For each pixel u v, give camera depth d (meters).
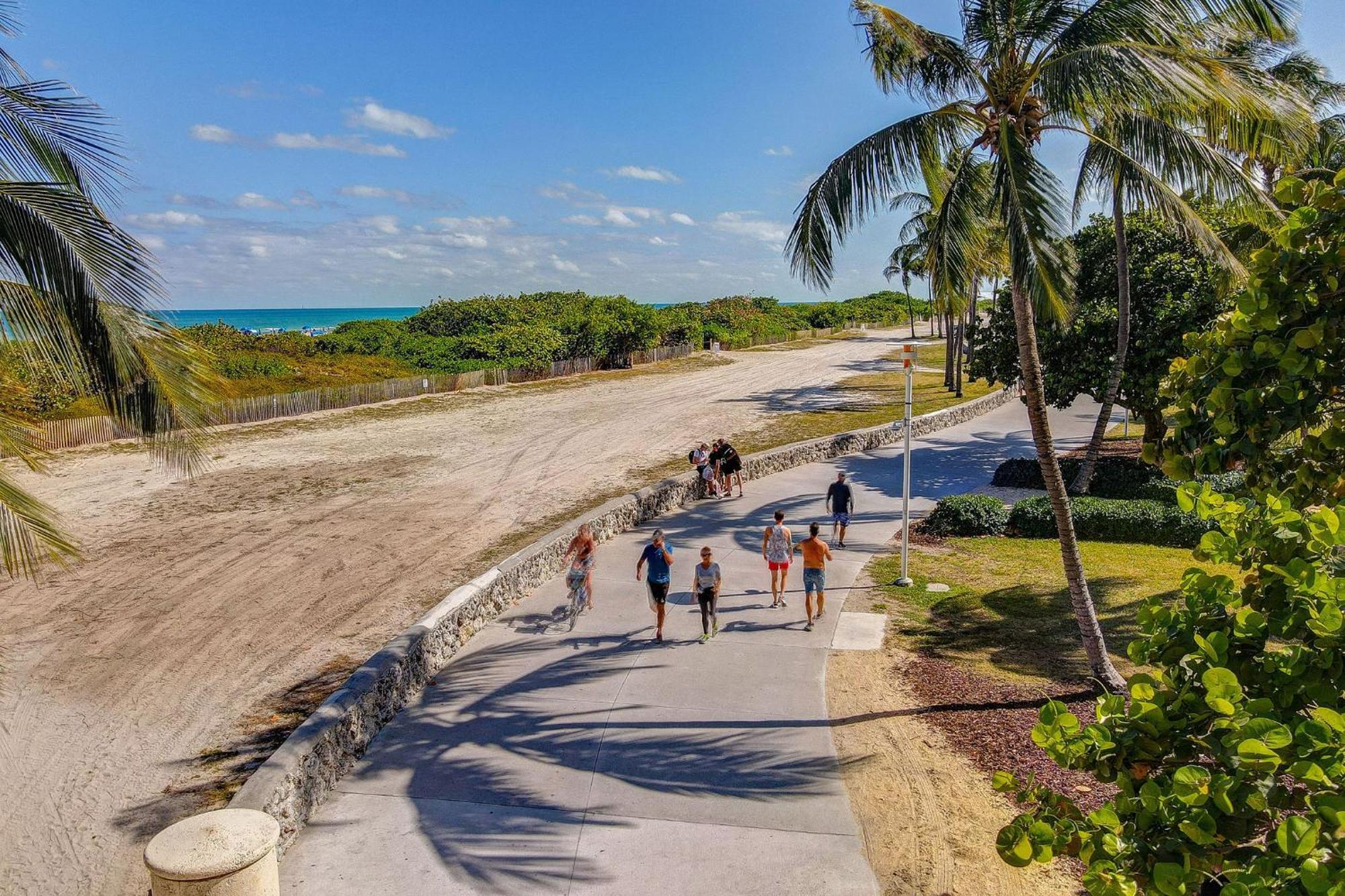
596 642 11.95
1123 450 27.31
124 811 8.36
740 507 20.53
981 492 22.23
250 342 48.06
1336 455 4.34
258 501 21.67
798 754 8.88
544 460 27.19
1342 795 2.73
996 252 15.31
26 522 7.51
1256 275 4.50
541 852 7.29
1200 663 3.54
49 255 6.96
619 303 60.91
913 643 11.98
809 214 10.77
